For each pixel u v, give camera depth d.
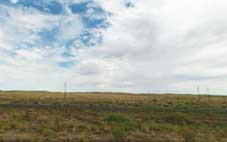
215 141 41.03
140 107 68.06
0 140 33.88
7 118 48.94
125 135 38.84
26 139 35.19
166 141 38.94
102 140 37.19
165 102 85.38
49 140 35.44
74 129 43.31
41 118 50.25
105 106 67.62
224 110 67.50
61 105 63.97
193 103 84.81
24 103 68.69
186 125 53.34
